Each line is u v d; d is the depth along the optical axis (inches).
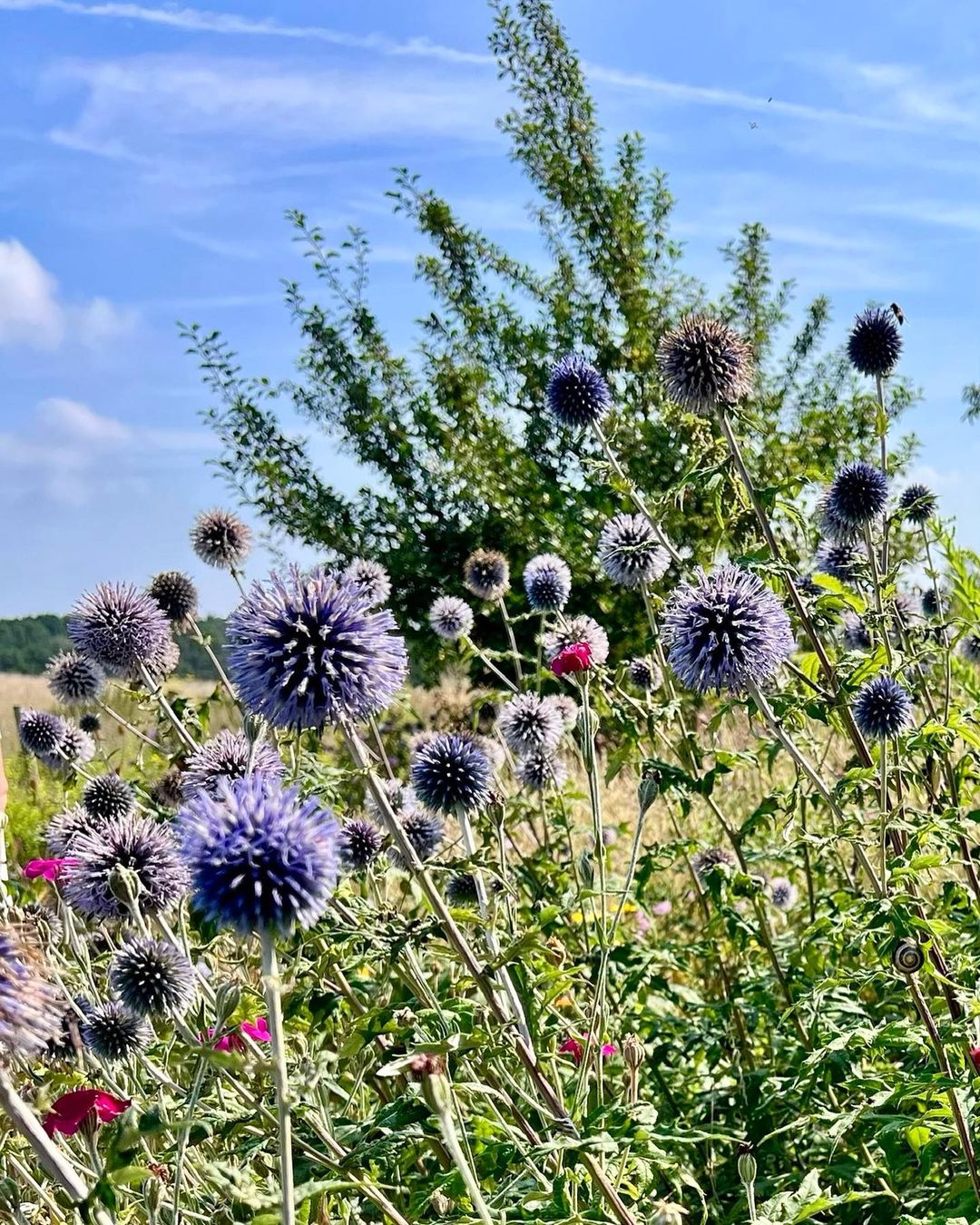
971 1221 19.0
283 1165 13.9
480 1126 18.7
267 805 15.9
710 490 22.6
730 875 25.4
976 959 21.9
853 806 20.5
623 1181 19.1
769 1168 24.1
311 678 18.0
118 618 26.2
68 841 25.5
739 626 21.5
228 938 23.0
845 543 29.5
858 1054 23.9
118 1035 19.4
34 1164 19.6
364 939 18.7
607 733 42.6
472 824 25.9
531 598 35.3
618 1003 25.7
